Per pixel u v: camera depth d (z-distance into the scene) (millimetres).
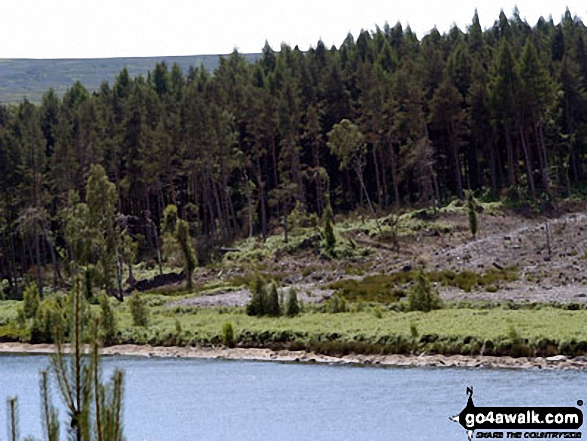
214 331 53281
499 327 44312
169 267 97375
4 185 107625
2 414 34656
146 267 99938
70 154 109938
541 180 115438
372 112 112250
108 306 56906
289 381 38656
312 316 55938
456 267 71125
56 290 97875
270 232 110812
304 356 46719
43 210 102438
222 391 36938
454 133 113812
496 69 116938
